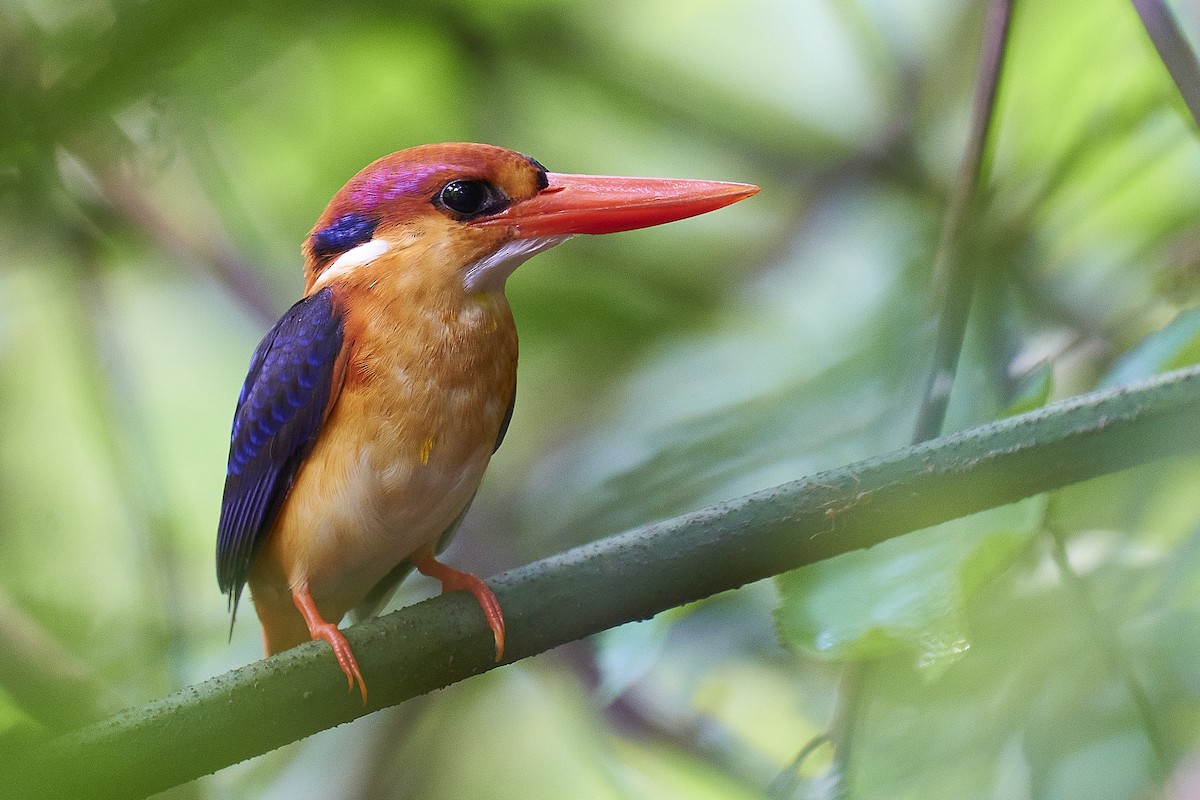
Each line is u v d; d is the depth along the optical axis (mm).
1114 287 2662
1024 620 2592
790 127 2734
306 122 2727
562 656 2666
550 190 2623
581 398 2707
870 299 2660
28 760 2557
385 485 2613
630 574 2576
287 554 2619
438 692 2689
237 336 2740
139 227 2686
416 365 2613
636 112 2736
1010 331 2621
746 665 2658
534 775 2693
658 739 2654
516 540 2686
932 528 2568
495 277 2623
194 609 2695
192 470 2740
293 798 2682
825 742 2584
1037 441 2564
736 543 2570
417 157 2625
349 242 2627
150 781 2562
